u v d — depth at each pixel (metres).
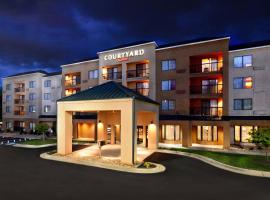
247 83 30.64
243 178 15.29
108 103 20.02
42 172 16.19
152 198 11.40
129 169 16.97
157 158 21.42
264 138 20.16
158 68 34.53
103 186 13.16
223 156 22.17
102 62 38.75
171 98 33.50
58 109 22.80
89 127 39.66
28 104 53.69
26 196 11.41
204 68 33.41
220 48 30.70
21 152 24.73
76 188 12.75
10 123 57.25
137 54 35.81
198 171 16.98
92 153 23.14
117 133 34.00
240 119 30.16
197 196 11.79
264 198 11.62
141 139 33.91
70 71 43.88
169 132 32.94
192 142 32.34
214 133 31.33
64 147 22.23
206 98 32.41
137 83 37.19
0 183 13.57
